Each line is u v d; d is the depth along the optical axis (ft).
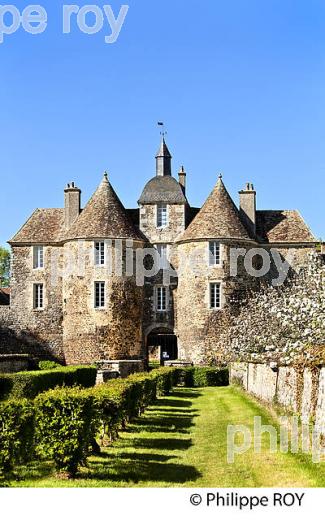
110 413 56.18
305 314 63.57
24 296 154.40
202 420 70.95
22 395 84.89
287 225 155.84
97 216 145.89
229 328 131.85
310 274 66.13
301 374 59.41
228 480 42.09
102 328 143.23
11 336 152.87
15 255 155.74
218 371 131.44
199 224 146.41
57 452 42.70
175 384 126.93
